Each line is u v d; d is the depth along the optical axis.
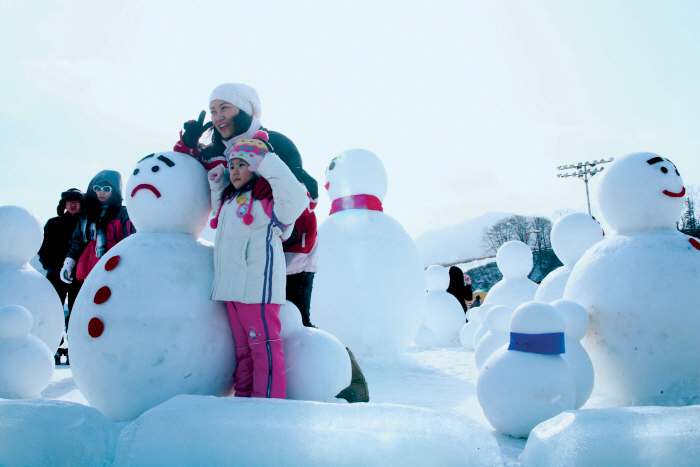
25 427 2.48
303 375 3.22
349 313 7.37
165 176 3.49
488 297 9.37
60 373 6.20
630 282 4.16
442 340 10.69
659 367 4.02
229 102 3.69
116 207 6.60
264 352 3.08
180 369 3.07
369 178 8.06
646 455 2.27
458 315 10.73
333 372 3.28
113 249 3.46
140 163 3.64
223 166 3.60
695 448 2.28
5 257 5.39
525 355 3.52
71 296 6.83
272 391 3.04
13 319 4.03
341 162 8.16
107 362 3.06
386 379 5.98
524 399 3.39
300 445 2.28
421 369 6.70
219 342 3.19
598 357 4.27
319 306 7.50
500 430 3.56
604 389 4.40
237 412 2.39
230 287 3.11
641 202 4.51
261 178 3.31
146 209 3.48
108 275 3.23
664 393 4.04
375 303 7.39
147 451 2.39
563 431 2.35
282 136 4.04
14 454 2.45
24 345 4.05
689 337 3.98
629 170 4.59
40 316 5.25
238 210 3.21
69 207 7.76
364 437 2.27
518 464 2.67
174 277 3.19
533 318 3.56
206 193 3.63
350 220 7.80
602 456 2.28
